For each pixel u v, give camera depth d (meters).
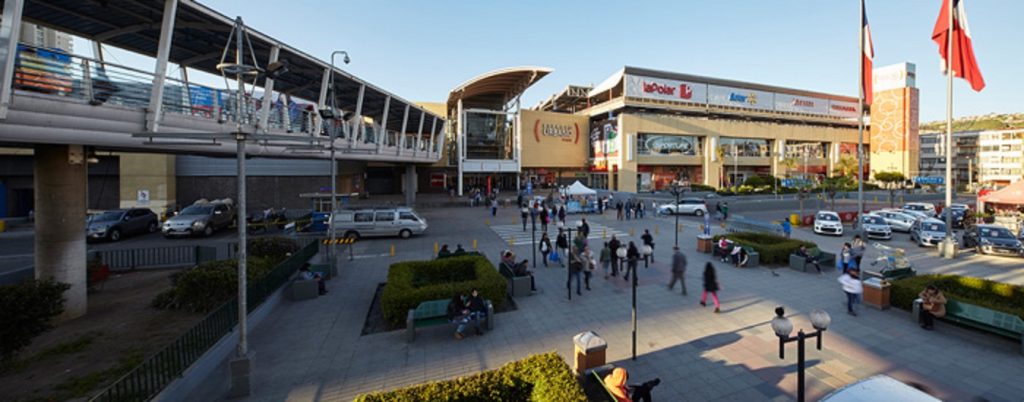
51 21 12.47
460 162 50.00
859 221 22.42
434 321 9.80
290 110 18.06
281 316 11.23
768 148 68.06
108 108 9.63
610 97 63.34
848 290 10.84
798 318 10.69
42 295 8.49
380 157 27.16
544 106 78.69
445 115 58.31
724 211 31.23
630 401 6.30
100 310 11.35
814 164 71.94
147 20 12.68
